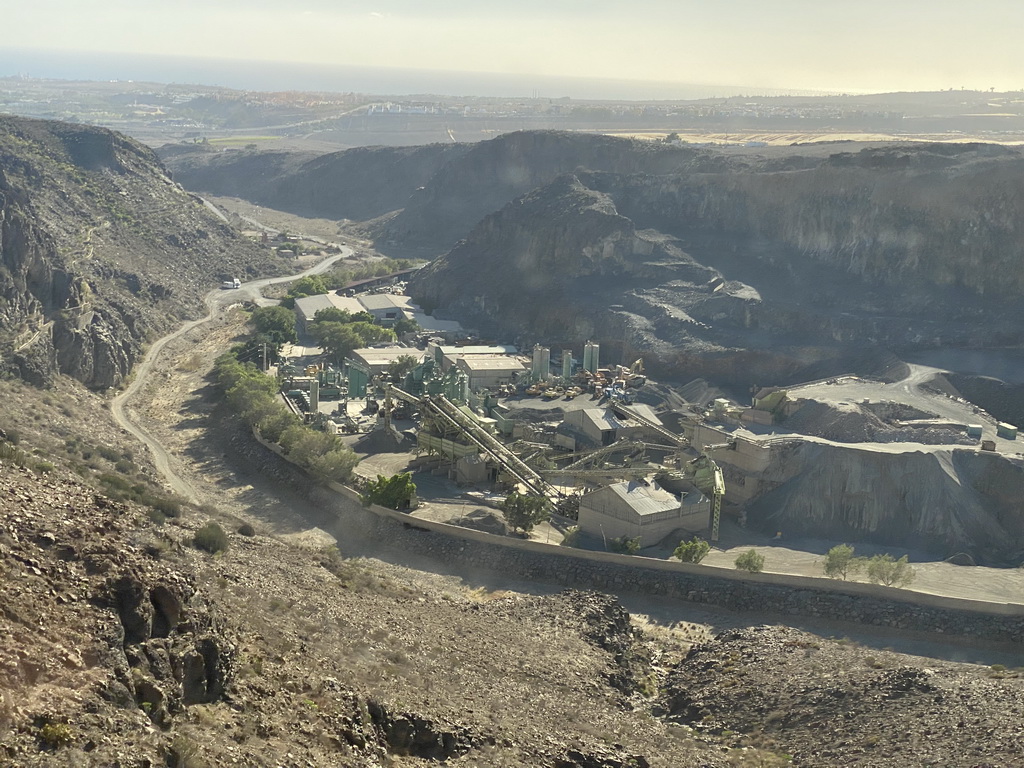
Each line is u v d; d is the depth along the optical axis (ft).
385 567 392.47
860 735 225.35
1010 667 321.73
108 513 202.39
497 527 433.48
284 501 461.78
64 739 120.26
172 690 143.74
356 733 164.14
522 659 255.91
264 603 221.66
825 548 423.23
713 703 260.01
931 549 422.41
